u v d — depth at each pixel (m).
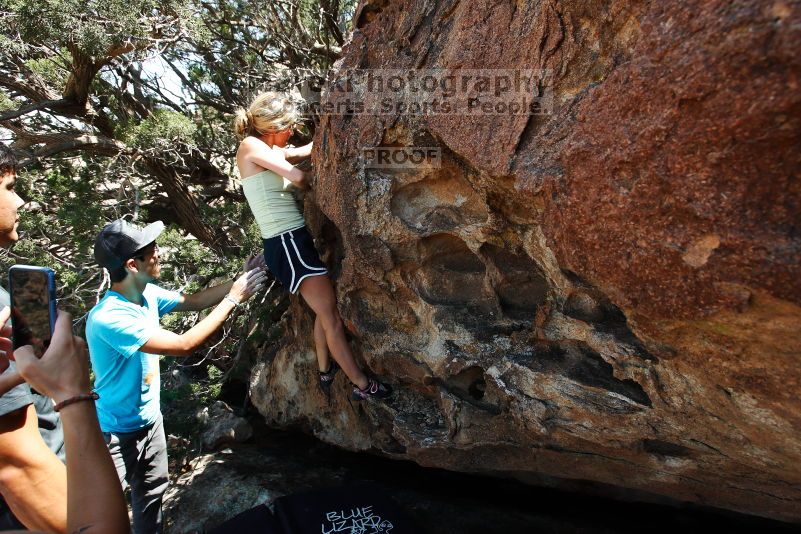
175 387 4.87
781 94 1.15
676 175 1.37
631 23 1.63
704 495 2.40
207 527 3.52
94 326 2.92
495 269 2.34
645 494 3.04
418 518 3.25
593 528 3.09
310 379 3.73
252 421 4.52
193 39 6.19
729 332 1.48
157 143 6.23
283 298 4.78
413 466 3.78
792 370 1.47
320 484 3.72
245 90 6.82
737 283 1.34
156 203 7.48
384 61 2.50
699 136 1.30
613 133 1.50
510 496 3.46
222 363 5.53
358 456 4.00
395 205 2.48
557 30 1.81
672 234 1.42
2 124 6.13
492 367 2.45
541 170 1.76
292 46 6.48
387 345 2.82
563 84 1.81
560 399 2.28
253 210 2.89
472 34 2.08
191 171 7.16
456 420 2.72
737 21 1.20
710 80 1.25
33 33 5.37
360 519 2.90
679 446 2.18
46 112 6.62
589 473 2.59
